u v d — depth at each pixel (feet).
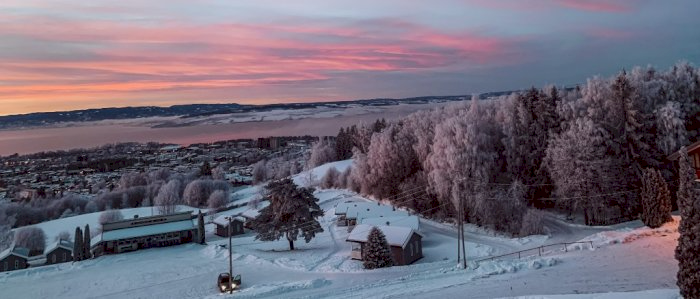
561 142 199.72
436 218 244.22
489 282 93.91
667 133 187.11
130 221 248.11
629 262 99.71
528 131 230.07
